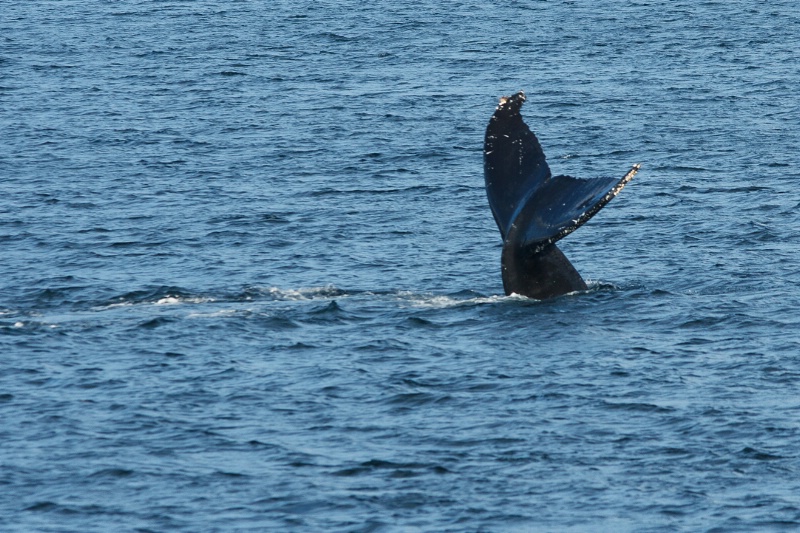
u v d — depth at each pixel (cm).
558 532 6538
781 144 17212
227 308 10275
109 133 18400
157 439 7669
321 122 19250
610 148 17312
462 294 10669
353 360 8950
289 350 9169
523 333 9438
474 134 18338
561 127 18738
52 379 8619
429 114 19800
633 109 19900
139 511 6788
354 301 10400
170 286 11044
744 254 11806
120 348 9225
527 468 7262
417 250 12244
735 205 13862
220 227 13225
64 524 6650
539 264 10150
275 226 13262
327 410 8088
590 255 11912
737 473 7169
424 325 9669
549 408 8075
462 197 14625
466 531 6562
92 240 12706
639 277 11094
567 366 8775
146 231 13050
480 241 12581
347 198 14612
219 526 6625
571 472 7206
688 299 10275
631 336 9388
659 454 7419
